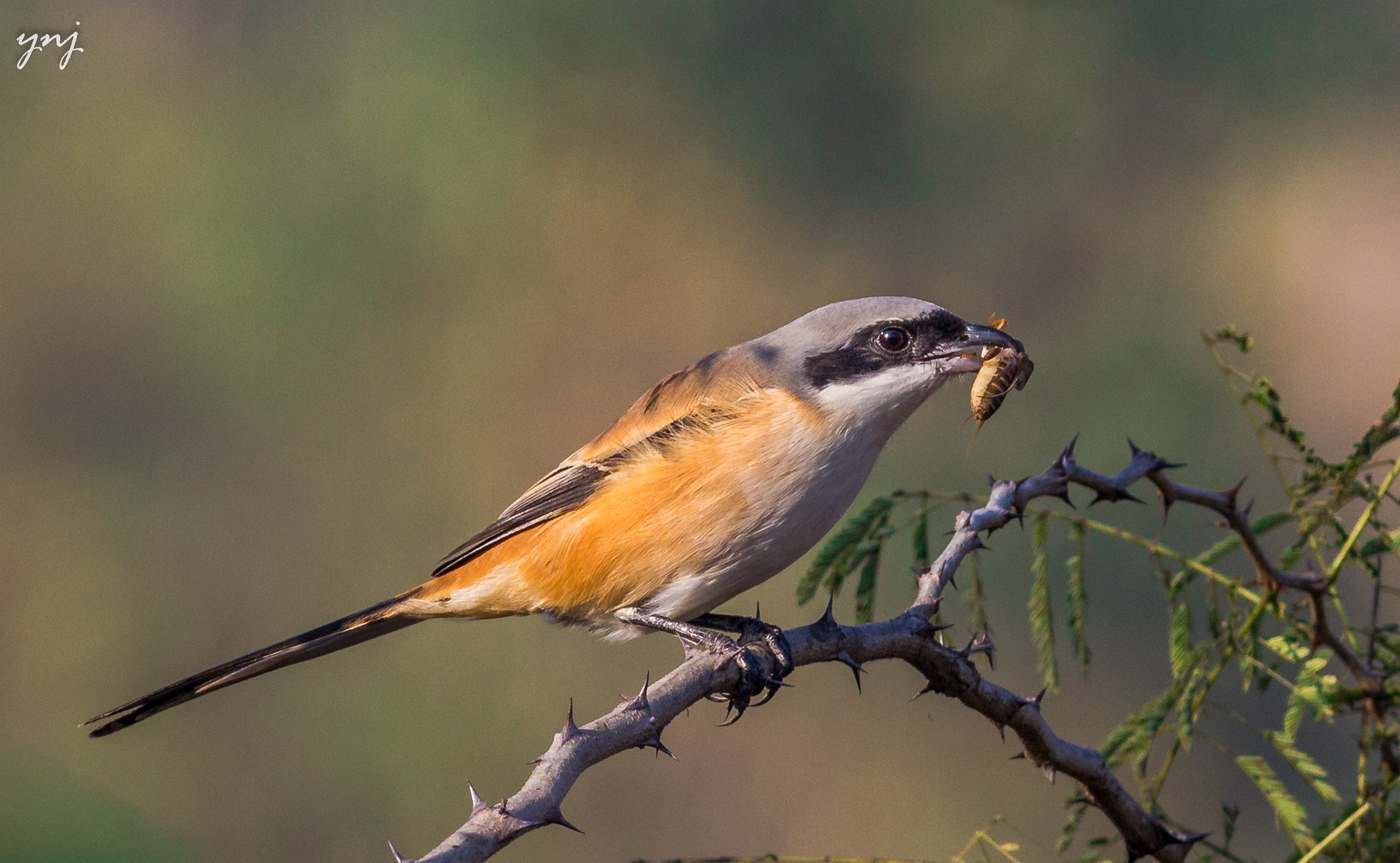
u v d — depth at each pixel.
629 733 3.81
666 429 5.49
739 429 5.39
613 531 5.45
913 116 18.88
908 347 5.59
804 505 5.43
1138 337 16.80
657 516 5.40
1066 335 17.33
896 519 6.40
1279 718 11.59
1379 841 4.57
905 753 12.10
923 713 12.22
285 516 14.80
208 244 17.05
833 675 12.38
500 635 12.58
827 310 5.76
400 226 17.55
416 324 17.00
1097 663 12.83
